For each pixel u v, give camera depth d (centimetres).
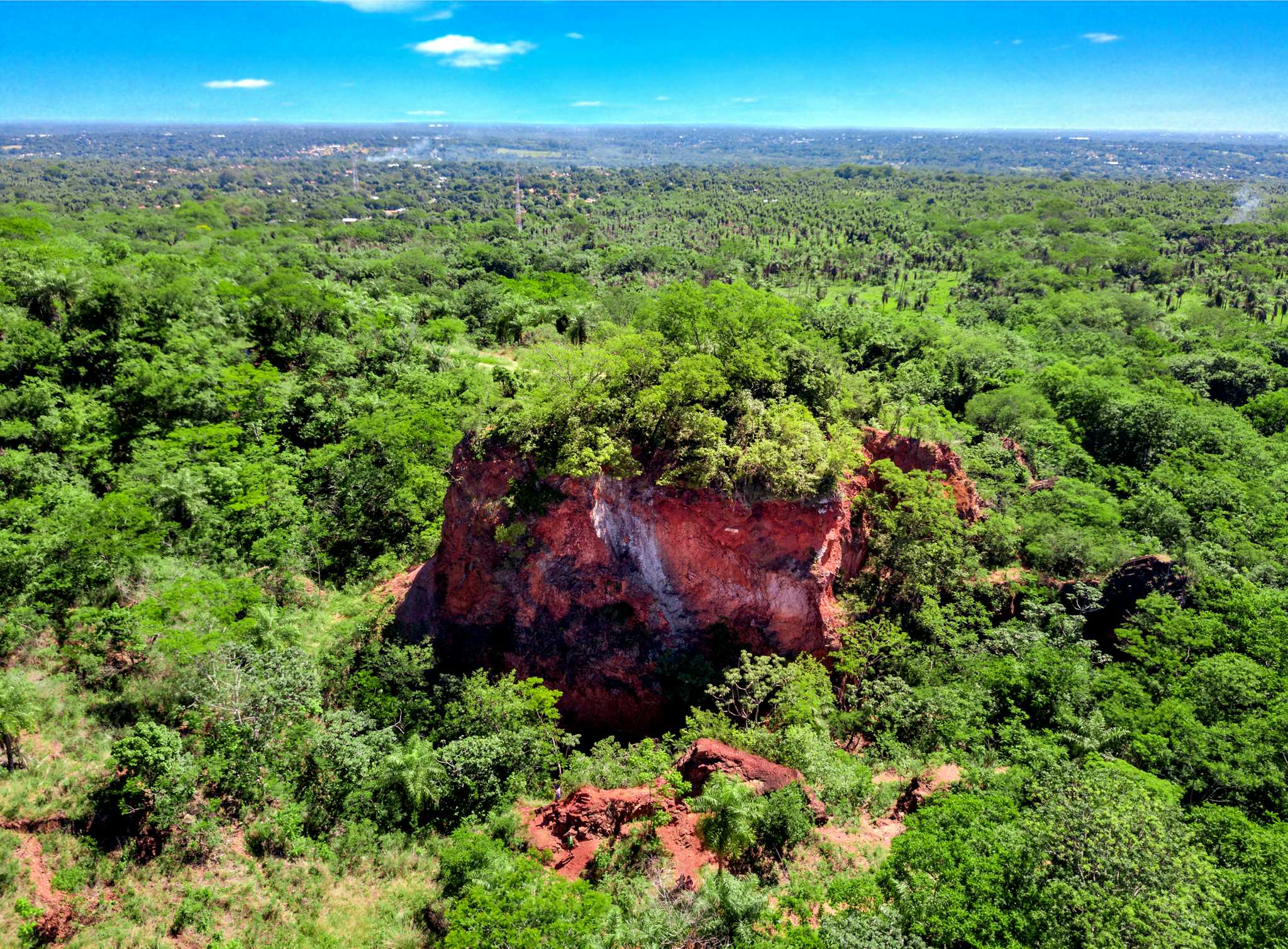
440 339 9262
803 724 3897
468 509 4700
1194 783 3381
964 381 9212
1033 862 2620
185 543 5141
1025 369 9725
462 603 4681
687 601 4588
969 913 2497
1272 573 5381
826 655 4547
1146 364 10319
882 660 4547
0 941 2627
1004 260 18075
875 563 5069
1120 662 4584
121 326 7069
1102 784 2880
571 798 3566
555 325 8538
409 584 5178
